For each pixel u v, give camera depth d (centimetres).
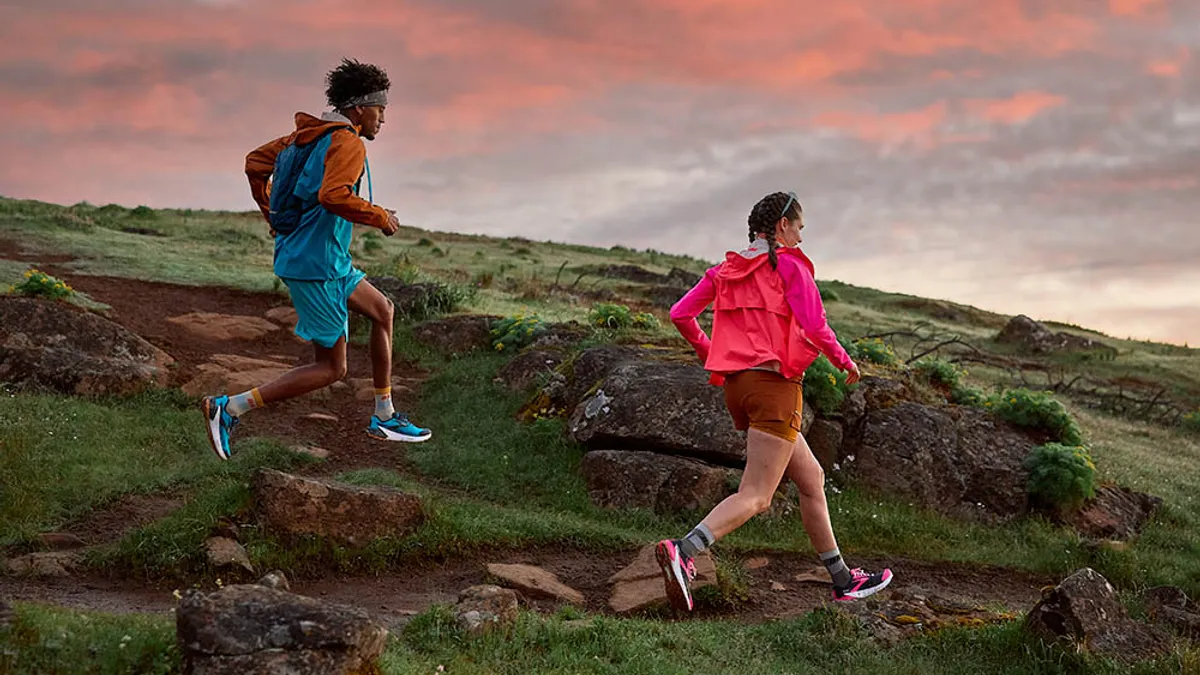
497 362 1314
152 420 1024
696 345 487
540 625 602
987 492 1109
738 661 603
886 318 2766
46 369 1058
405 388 1247
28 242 1820
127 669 425
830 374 1109
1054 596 643
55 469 862
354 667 428
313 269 449
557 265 2947
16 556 711
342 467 1005
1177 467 1430
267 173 459
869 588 477
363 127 458
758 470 440
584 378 1181
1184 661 589
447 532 811
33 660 420
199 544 704
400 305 1526
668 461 1004
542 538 861
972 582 926
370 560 757
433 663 515
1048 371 2283
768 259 448
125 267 1675
